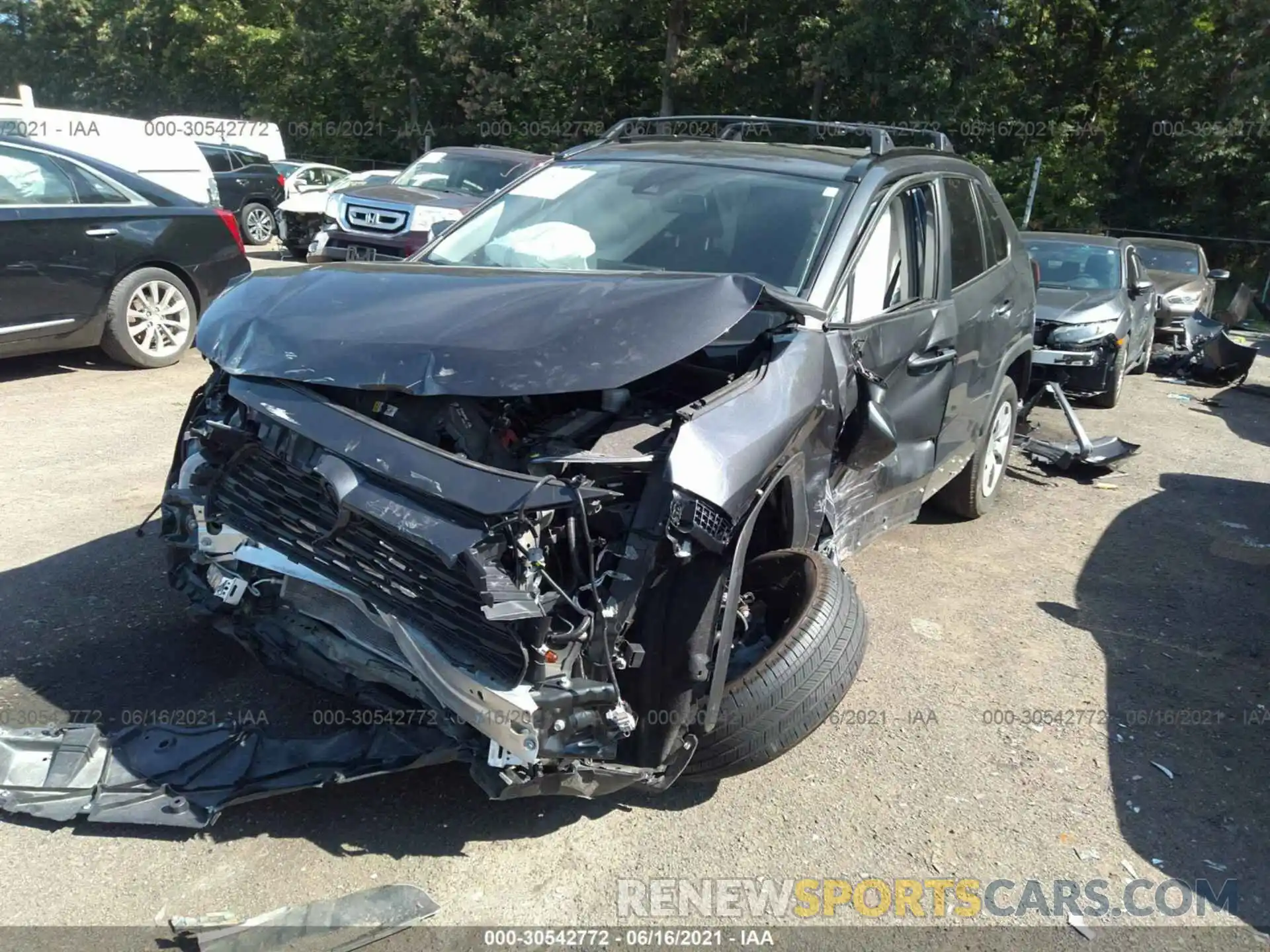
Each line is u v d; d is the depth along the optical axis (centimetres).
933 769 356
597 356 274
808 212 404
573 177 457
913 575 529
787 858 305
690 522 260
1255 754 380
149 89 4259
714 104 3012
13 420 661
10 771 300
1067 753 372
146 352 814
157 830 292
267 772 299
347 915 263
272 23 3934
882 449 355
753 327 324
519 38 3100
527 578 248
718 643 277
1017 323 576
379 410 283
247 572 308
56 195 749
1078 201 2667
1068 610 501
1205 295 1459
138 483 557
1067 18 2914
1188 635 483
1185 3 2700
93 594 424
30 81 4694
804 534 329
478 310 297
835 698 301
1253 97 2542
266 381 292
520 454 277
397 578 267
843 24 2683
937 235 470
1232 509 698
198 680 368
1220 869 314
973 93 2608
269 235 1991
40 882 271
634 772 280
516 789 263
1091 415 1004
